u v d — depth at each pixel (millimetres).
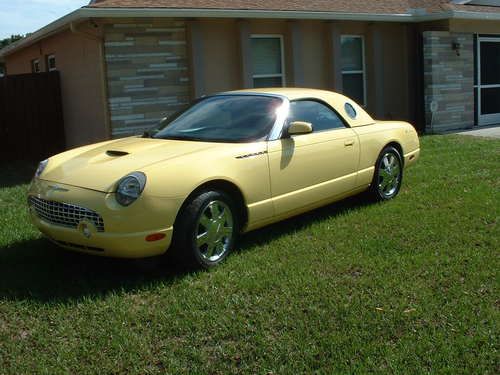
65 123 12695
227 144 5172
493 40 15180
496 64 15422
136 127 10609
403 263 4723
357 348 3402
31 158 12430
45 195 4746
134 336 3645
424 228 5676
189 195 4637
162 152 4945
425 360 3275
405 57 14328
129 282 4555
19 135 12281
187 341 3592
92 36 10188
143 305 4133
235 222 5039
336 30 12891
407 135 7320
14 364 3395
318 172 5824
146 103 10672
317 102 6176
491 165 8844
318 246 5277
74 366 3352
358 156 6391
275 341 3537
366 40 13766
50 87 12523
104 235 4355
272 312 3934
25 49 16172
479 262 4688
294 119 5730
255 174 5129
